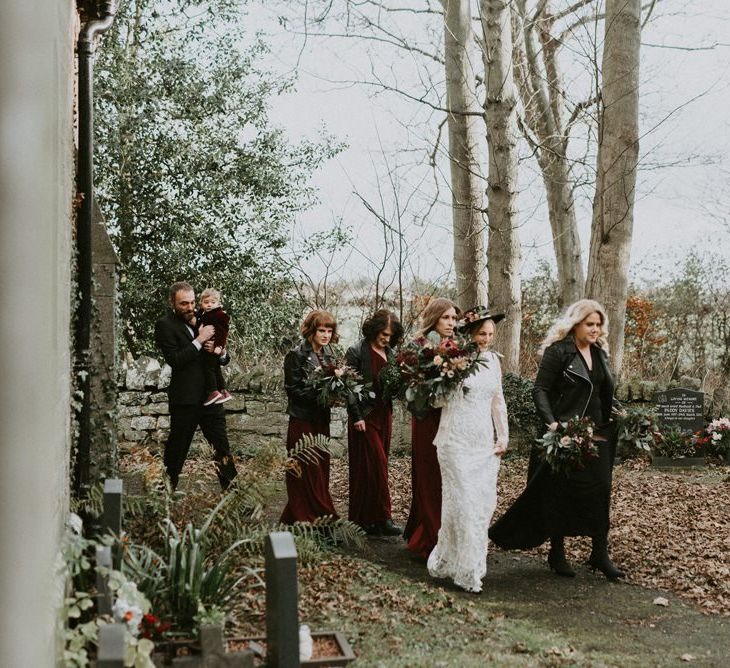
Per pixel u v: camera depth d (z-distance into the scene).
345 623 5.11
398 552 7.04
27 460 2.53
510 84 12.24
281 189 14.98
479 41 14.81
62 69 4.57
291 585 3.63
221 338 7.82
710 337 19.42
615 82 11.70
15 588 2.49
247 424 11.30
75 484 6.58
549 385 6.57
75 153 7.00
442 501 6.23
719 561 6.78
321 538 7.02
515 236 12.47
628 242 11.92
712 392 12.91
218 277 14.59
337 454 11.55
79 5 6.95
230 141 14.77
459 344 6.27
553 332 6.64
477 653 4.71
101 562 3.94
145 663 3.43
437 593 5.82
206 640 3.77
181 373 7.75
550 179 15.98
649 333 19.77
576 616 5.55
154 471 5.86
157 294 14.43
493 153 12.33
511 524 6.70
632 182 11.84
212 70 14.88
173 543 4.66
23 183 2.53
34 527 2.53
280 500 8.77
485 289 12.98
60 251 4.39
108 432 6.95
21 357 2.52
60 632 3.32
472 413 6.16
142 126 14.17
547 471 6.50
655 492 9.61
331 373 7.22
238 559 5.10
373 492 7.51
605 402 6.58
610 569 6.40
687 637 5.16
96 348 6.96
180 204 14.51
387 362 7.61
